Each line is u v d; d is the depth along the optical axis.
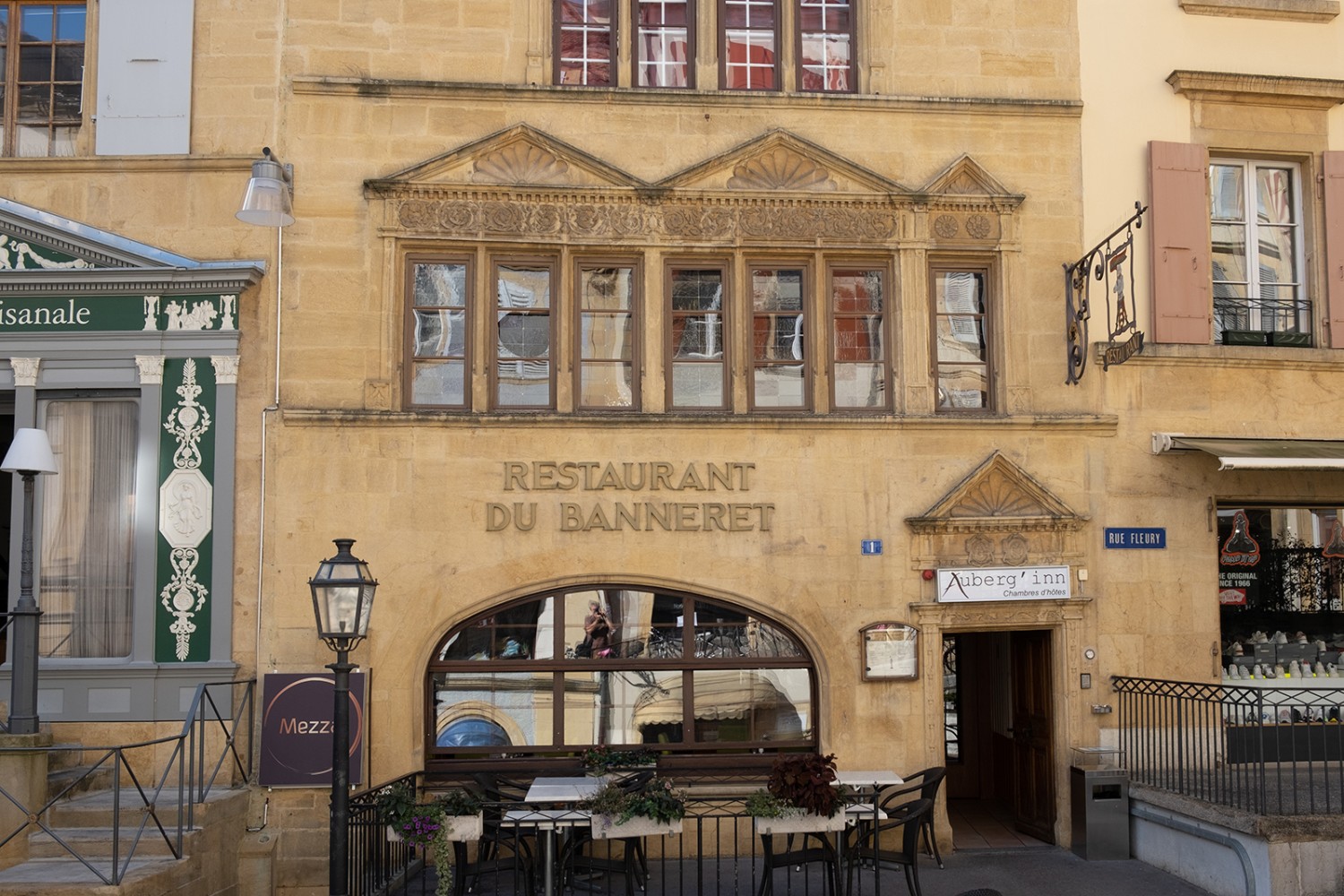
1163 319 11.88
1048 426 11.61
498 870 9.59
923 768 11.14
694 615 11.30
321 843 10.45
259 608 10.72
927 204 11.73
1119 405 11.80
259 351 10.95
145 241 11.05
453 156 11.23
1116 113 12.14
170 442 10.81
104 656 10.77
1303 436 12.02
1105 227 11.98
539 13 11.64
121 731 10.51
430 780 10.87
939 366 11.87
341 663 8.01
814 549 11.31
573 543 11.09
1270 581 12.08
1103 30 12.23
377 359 11.05
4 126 11.41
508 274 11.47
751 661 11.31
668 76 11.96
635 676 11.25
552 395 11.40
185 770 10.46
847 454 11.41
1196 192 12.08
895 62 11.97
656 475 11.19
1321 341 12.25
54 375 10.84
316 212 11.12
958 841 11.61
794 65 12.01
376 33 11.43
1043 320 11.81
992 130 11.95
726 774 11.11
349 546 8.33
